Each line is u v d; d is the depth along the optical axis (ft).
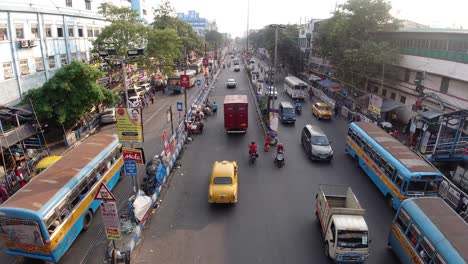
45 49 99.14
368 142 63.93
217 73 236.84
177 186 60.13
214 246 43.04
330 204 47.24
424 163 51.78
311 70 203.31
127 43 118.32
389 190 53.47
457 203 50.52
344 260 37.96
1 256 42.29
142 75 153.89
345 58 114.21
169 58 140.26
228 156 75.66
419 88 84.53
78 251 42.57
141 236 45.09
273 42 215.31
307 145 76.54
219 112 119.65
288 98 148.66
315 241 44.32
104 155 54.54
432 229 34.32
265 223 48.37
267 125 94.89
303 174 66.03
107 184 55.21
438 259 32.01
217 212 51.34
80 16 120.47
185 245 43.27
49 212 37.83
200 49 285.23
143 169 67.41
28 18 91.71
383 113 106.63
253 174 65.82
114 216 36.42
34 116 74.08
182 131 86.53
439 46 86.38
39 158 70.28
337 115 115.44
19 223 36.78
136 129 50.37
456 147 68.44
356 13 111.55
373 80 118.42
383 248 43.32
